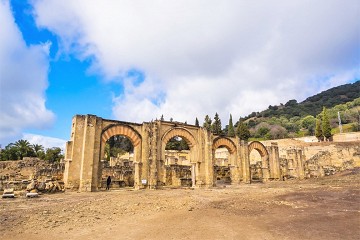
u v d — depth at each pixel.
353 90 140.25
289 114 128.00
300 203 12.85
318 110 122.00
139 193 18.42
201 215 9.80
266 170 36.09
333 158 48.47
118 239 6.67
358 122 84.12
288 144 57.44
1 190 17.00
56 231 7.53
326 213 10.21
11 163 32.41
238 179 31.14
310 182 29.12
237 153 32.09
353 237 6.82
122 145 77.81
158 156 24.83
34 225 8.17
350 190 17.97
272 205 12.31
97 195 16.91
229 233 7.20
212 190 21.12
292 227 7.95
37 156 50.31
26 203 12.91
